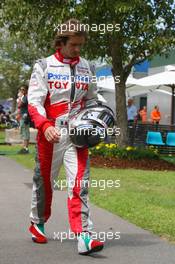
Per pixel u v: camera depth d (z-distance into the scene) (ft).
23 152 61.98
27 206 29.19
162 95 119.96
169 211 27.84
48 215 20.80
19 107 61.31
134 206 29.09
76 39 18.94
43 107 19.19
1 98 180.55
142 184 38.14
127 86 81.61
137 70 123.85
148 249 20.33
